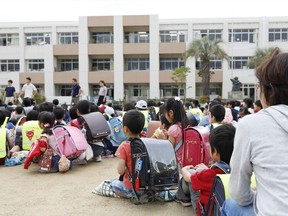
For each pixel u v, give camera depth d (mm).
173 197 3783
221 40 28875
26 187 4320
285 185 1577
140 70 33875
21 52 35062
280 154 1616
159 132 4480
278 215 1537
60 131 5148
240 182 1812
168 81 33094
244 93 33031
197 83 33719
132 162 3484
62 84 34938
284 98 1717
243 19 32906
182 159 4094
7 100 15656
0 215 3354
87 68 33688
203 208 2832
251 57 31062
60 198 3883
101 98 13797
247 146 1708
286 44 32531
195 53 28422
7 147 5723
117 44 33344
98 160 5906
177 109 4344
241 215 1905
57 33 35000
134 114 3791
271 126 1671
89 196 3961
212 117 5246
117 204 3680
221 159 2791
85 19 33531
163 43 33000
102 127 5707
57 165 5105
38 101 24750
